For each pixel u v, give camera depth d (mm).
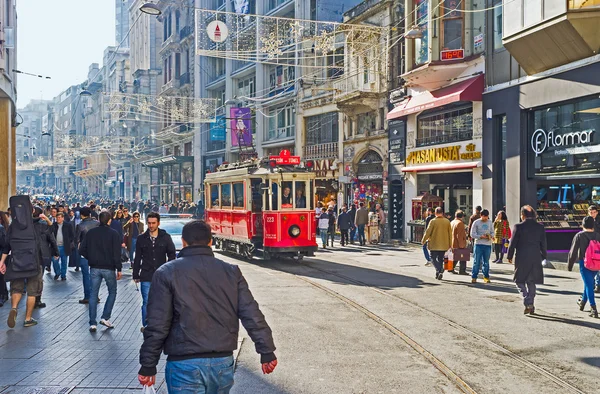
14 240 8953
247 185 18375
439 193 24172
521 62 17781
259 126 40875
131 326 9289
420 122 24812
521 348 7621
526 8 16719
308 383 6277
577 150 16375
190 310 3568
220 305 3646
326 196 32938
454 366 6816
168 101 51031
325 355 7398
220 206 21609
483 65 20469
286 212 17781
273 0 39719
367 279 14352
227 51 20766
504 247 17875
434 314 9883
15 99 24609
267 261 18922
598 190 16625
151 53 64500
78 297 12164
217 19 19500
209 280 3674
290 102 37219
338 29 29156
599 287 11883
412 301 11172
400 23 26297
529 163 18453
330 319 9586
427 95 23297
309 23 28578
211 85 48906
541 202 18344
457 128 22297
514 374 6488
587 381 6227
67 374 6637
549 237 17172
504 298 11453
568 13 15000
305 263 18156
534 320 9352
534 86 17828
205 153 50156
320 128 33719
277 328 8938
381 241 26141
